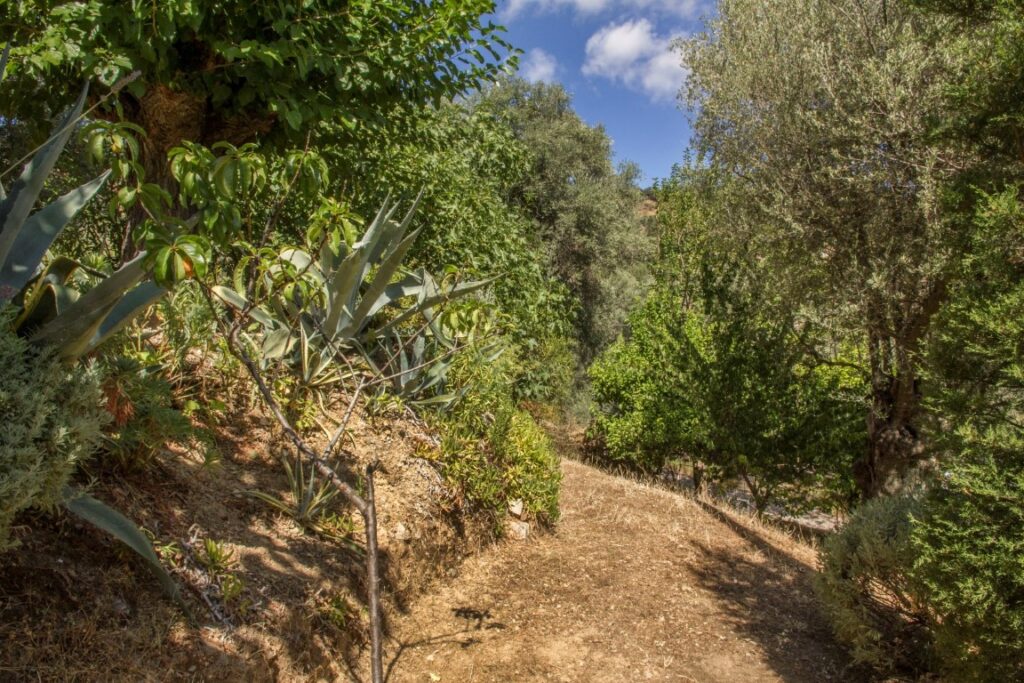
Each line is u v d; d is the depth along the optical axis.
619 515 6.07
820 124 9.34
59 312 2.25
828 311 9.80
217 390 3.88
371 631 2.34
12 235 2.18
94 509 2.26
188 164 2.22
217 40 4.65
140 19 3.99
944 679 3.50
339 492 3.76
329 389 4.47
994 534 3.04
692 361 11.16
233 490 3.35
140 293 2.45
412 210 4.52
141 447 2.88
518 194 18.92
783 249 10.20
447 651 3.49
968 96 5.19
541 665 3.55
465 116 10.04
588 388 20.39
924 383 3.71
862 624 3.97
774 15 10.57
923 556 3.26
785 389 10.51
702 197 13.70
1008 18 5.03
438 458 4.59
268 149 5.23
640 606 4.45
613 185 22.83
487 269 8.66
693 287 13.79
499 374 5.98
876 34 9.41
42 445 1.90
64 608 2.18
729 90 11.26
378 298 4.70
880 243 9.03
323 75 5.16
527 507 5.24
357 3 4.76
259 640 2.63
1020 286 3.24
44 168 2.22
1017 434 3.18
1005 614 2.94
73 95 5.24
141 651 2.26
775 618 4.60
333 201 2.64
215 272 3.85
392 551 3.73
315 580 3.12
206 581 2.68
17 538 2.22
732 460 11.00
